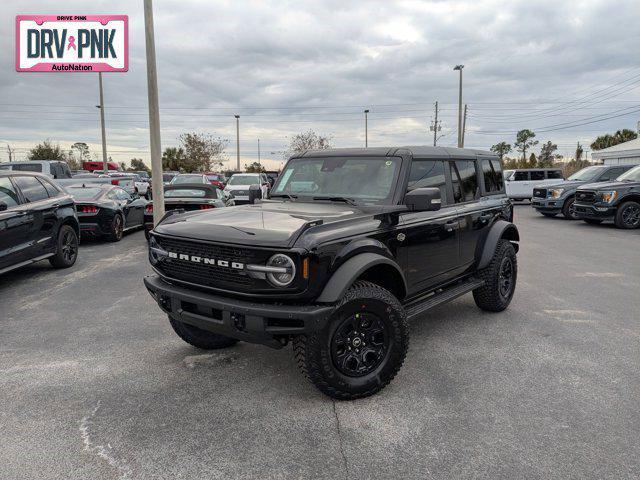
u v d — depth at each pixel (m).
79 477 2.63
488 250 5.23
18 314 5.61
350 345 3.40
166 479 2.62
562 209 16.55
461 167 5.08
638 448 2.86
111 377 3.89
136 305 5.97
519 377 3.85
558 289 6.72
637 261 8.84
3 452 2.86
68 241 8.27
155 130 11.54
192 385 3.74
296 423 3.18
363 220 3.61
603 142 58.44
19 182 7.28
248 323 3.11
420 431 3.07
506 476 2.62
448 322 5.26
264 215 3.71
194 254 3.45
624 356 4.27
